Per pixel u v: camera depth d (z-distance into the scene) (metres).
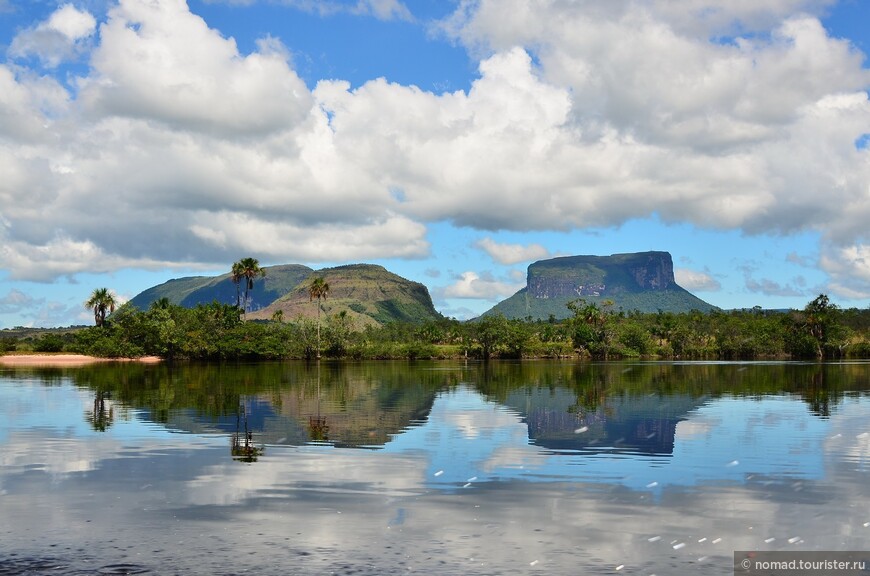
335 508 17.25
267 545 14.43
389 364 129.88
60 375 81.56
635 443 27.20
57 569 13.05
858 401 45.19
